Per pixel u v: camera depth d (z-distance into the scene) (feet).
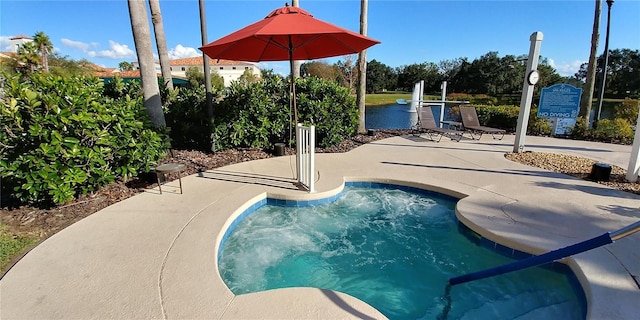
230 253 11.39
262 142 23.56
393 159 21.40
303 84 24.27
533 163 20.21
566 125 31.04
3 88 12.56
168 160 19.83
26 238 10.39
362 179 17.39
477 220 11.81
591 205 13.16
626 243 9.95
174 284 8.00
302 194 14.80
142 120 16.10
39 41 74.64
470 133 32.04
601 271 8.54
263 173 18.06
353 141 28.17
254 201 14.35
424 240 12.62
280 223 13.71
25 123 12.41
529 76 21.42
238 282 9.86
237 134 22.71
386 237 12.84
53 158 12.11
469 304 9.27
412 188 16.65
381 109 67.26
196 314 6.98
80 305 7.25
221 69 178.50
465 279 9.64
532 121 33.40
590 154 22.88
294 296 7.61
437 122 45.42
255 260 11.08
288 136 24.35
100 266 8.76
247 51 17.22
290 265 10.93
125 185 15.56
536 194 14.51
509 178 17.02
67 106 12.71
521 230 10.98
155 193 14.67
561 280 9.55
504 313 8.82
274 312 7.06
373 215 14.53
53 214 12.19
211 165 19.69
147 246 9.84
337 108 25.09
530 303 9.11
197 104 23.97
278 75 25.57
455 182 16.33
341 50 18.11
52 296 7.54
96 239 10.26
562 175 17.58
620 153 23.24
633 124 33.35
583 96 35.17
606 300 7.41
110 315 6.94
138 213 12.37
